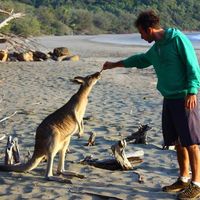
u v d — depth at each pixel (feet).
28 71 74.23
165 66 19.02
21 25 183.21
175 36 18.72
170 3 385.09
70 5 355.36
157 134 32.89
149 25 18.95
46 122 21.85
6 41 73.51
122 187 21.15
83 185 21.33
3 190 20.76
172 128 19.71
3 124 36.37
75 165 24.43
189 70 18.42
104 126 35.53
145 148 28.63
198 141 18.93
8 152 23.72
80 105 21.72
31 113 41.01
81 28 309.22
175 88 18.86
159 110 43.39
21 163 23.49
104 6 362.94
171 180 22.31
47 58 95.09
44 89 56.65
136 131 32.91
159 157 26.63
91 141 29.48
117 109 43.83
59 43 190.60
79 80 21.89
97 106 45.37
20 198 19.86
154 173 23.61
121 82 64.44
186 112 18.78
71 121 21.66
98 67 83.35
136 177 22.67
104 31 324.60
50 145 21.54
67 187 21.03
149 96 52.24
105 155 26.89
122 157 23.86
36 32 222.48
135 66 20.72
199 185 19.36
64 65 84.69
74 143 29.84
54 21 285.64
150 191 20.66
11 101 47.78
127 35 296.30
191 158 19.22
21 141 30.37
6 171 22.97
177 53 18.72
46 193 20.34
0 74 69.92
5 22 58.54
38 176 22.41
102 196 19.84
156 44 19.22
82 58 109.50
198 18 391.04
